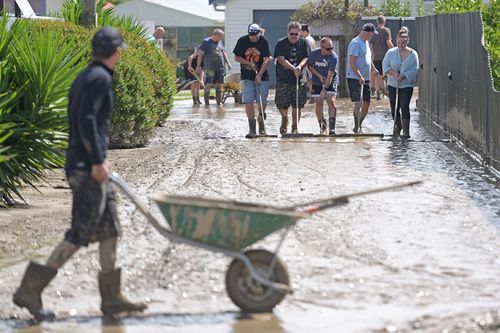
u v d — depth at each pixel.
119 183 19.30
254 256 19.28
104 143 19.31
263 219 18.84
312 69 52.25
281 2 109.94
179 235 19.06
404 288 20.77
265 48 51.34
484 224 27.31
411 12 109.12
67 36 44.31
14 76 32.47
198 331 18.22
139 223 27.16
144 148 47.00
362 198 31.16
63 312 19.58
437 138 51.12
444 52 52.94
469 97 44.53
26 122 31.50
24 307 19.28
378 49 76.75
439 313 18.84
